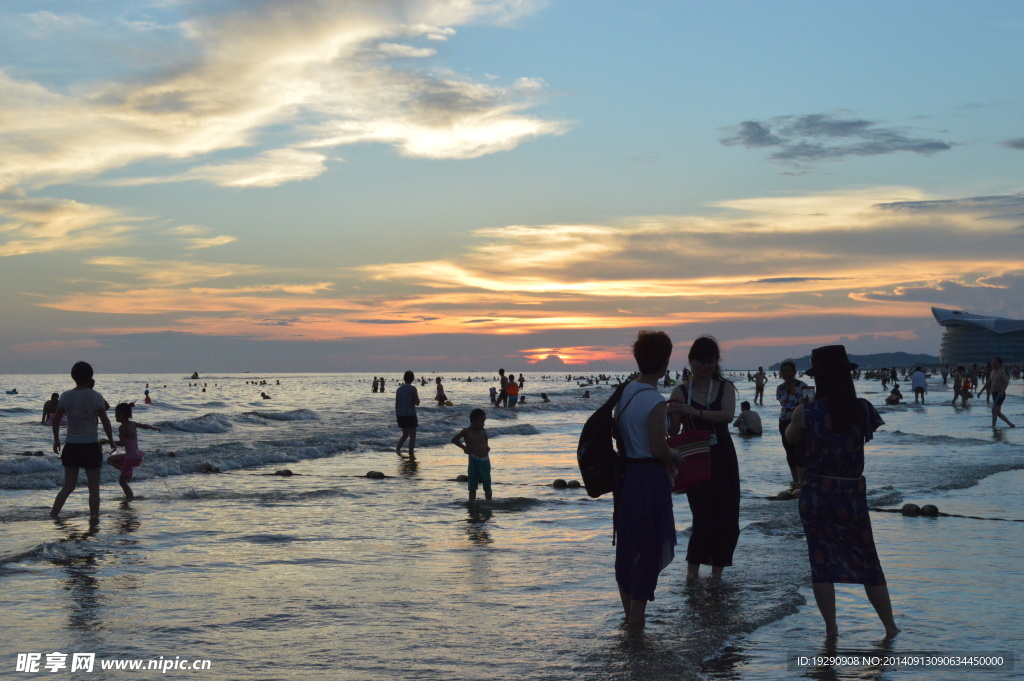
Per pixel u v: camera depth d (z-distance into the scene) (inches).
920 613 218.1
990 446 730.8
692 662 179.8
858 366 204.2
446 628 203.6
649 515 206.8
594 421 213.8
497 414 1439.5
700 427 258.5
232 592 239.0
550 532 346.0
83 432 385.4
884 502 408.2
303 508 410.9
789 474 550.3
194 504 423.8
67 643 189.8
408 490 485.4
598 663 177.2
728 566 267.4
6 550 299.3
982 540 315.3
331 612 217.8
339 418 1457.9
